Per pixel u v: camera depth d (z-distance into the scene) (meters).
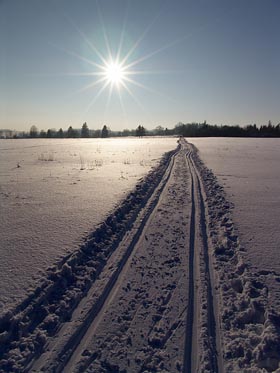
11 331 3.09
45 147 33.03
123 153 25.23
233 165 17.28
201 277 4.30
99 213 6.80
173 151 26.61
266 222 6.56
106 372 2.68
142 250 5.21
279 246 5.24
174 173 13.83
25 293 3.59
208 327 3.28
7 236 5.35
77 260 4.58
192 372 2.69
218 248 5.29
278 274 4.28
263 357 2.83
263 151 28.80
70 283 4.06
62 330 3.21
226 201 8.43
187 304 3.66
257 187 10.62
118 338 3.09
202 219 6.98
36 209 7.18
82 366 2.73
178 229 6.27
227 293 3.92
